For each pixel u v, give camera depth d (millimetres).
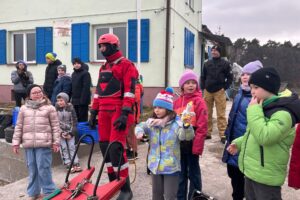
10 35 13688
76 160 5652
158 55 11133
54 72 8078
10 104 12836
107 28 12086
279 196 2832
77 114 6961
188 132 3367
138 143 7340
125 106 4062
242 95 3684
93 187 3494
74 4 12336
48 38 12812
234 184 3836
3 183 6312
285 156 2754
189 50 13883
